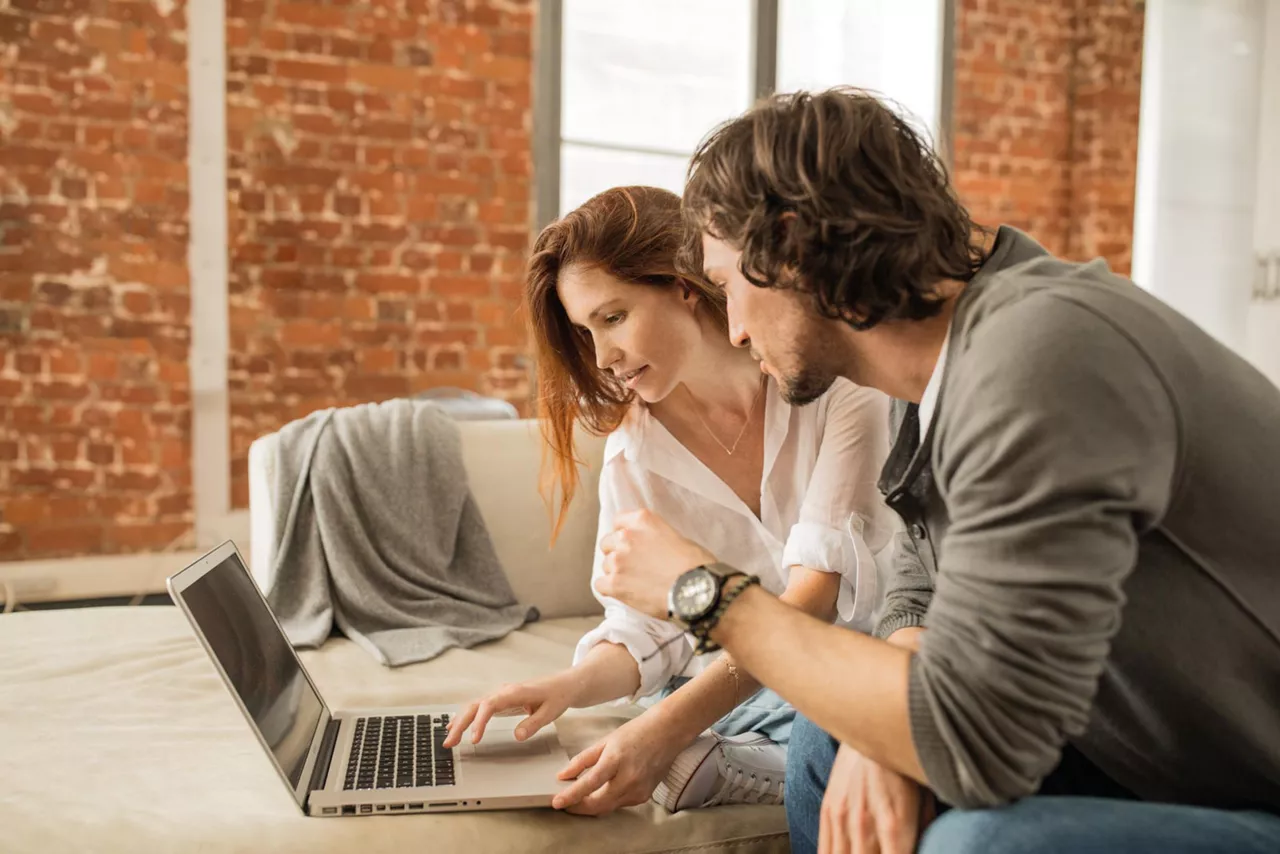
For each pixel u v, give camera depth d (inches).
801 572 59.6
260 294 180.7
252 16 176.1
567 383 66.1
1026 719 33.4
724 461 66.7
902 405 53.1
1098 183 237.3
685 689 52.9
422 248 191.2
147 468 174.9
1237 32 212.4
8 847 45.0
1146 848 33.8
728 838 52.1
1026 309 35.5
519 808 49.9
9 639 76.5
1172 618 36.7
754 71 217.0
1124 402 33.8
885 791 38.5
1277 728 37.3
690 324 61.6
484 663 80.4
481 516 95.9
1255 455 35.7
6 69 162.6
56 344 168.6
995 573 33.9
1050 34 237.9
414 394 192.2
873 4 224.2
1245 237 212.7
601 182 207.0
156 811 48.4
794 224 38.7
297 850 45.8
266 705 51.0
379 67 185.2
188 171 173.9
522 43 195.6
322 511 90.0
